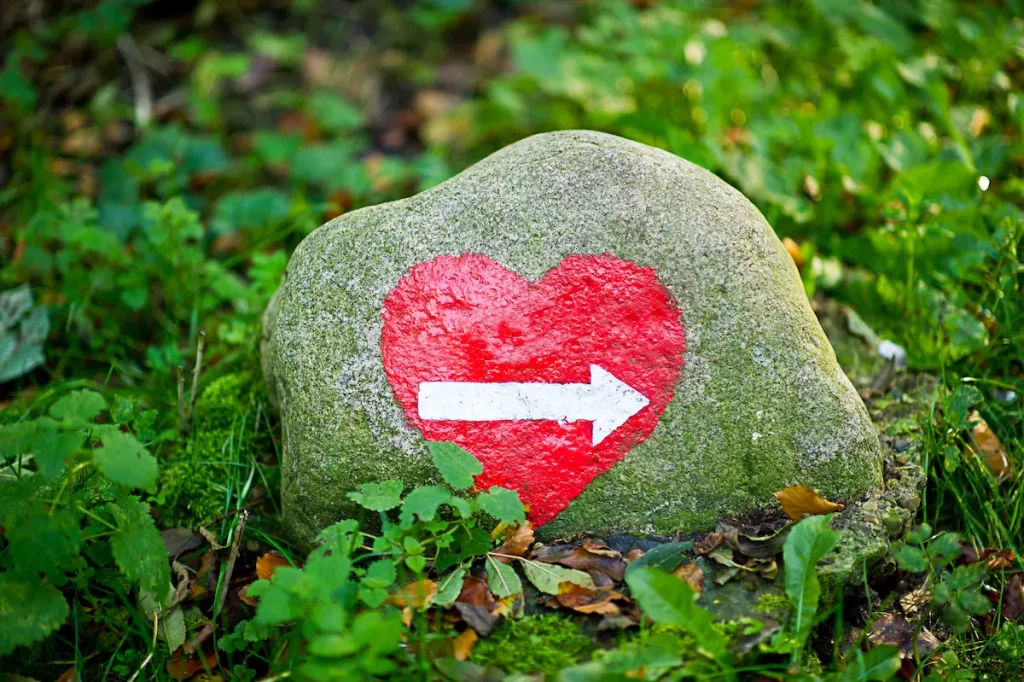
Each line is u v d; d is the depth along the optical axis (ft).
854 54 3.82
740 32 4.01
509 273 2.59
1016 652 2.53
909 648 2.52
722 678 2.33
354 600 2.44
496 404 2.58
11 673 2.51
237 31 4.77
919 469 2.71
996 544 2.72
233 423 2.96
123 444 2.34
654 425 2.56
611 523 2.57
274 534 2.80
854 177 3.36
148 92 4.29
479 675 2.35
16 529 2.42
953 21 3.75
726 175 3.41
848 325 3.12
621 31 4.40
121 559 2.42
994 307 2.98
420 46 4.77
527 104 4.17
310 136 4.23
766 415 2.56
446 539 2.48
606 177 2.60
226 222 3.68
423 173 3.62
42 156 3.83
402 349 2.59
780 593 2.45
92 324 3.31
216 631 2.62
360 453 2.58
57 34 4.40
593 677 2.25
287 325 2.63
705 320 2.56
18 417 3.04
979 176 3.06
